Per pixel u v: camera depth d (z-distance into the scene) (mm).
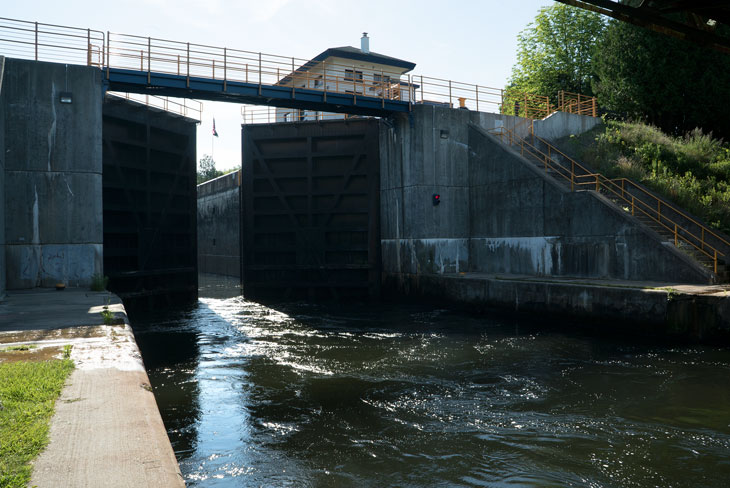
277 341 16203
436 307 23266
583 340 15508
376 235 26906
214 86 21312
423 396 10469
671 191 21234
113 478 3760
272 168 27516
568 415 9250
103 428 4762
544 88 39719
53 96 17484
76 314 11578
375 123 26859
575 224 19719
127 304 21781
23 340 8727
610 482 6746
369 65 41625
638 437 8180
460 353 14211
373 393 10711
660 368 12086
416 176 24344
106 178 20609
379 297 26906
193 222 25797
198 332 17891
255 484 6789
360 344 15609
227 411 9656
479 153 24812
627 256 17797
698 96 27672
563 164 25906
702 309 13805
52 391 5719
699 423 8711
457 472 7109
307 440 8266
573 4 7227
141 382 6320
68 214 17516
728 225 19375
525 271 22141
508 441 8156
